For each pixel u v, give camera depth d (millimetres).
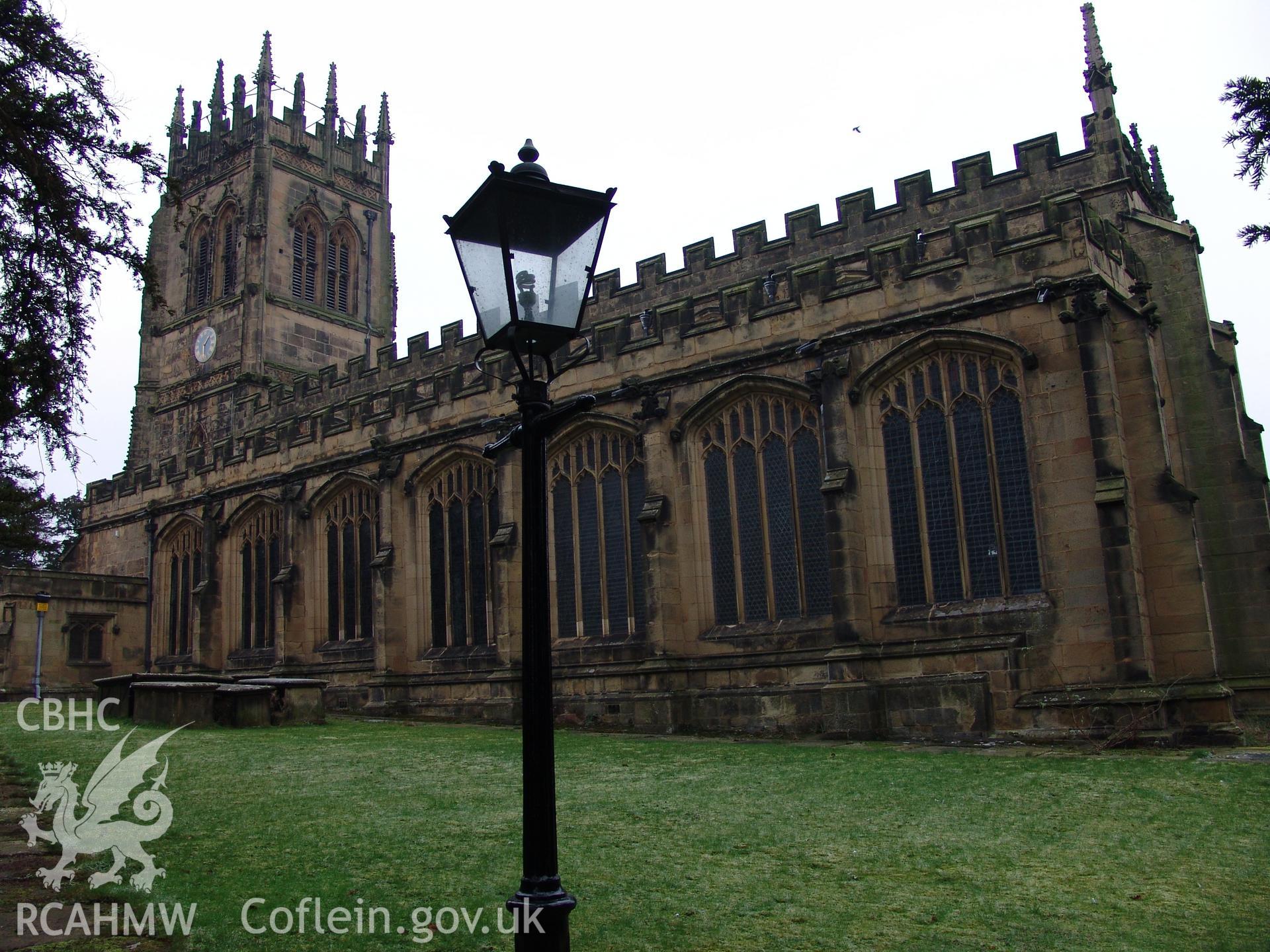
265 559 45656
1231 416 28547
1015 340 26219
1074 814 15117
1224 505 28312
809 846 13391
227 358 59062
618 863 12508
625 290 38500
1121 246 28000
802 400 29750
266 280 59000
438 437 38156
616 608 33312
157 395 63156
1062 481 25266
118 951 9102
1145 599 24375
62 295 14562
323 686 31750
